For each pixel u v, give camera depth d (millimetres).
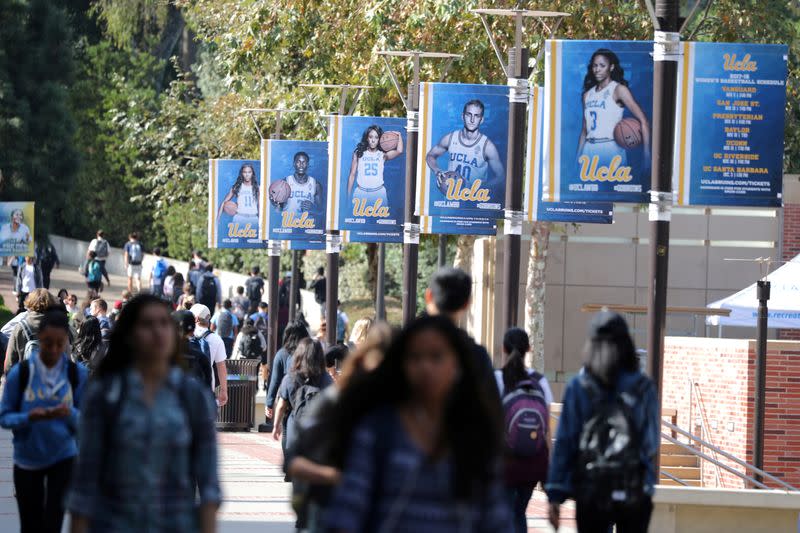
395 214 69125
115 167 191875
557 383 96625
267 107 113750
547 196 43594
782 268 75688
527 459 27219
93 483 17812
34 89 162250
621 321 23953
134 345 18281
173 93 144375
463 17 83250
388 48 86000
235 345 110312
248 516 40312
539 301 87375
